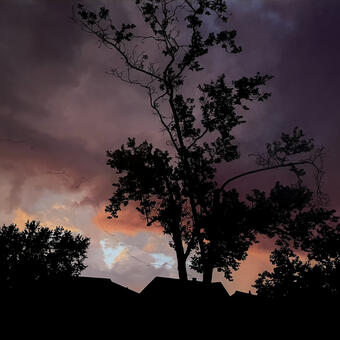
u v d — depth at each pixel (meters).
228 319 18.41
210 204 21.08
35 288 14.88
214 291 19.92
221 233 20.20
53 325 14.50
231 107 22.33
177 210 21.55
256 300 20.59
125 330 17.03
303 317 17.72
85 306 16.39
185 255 20.50
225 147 22.14
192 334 17.44
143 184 22.11
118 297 19.16
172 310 18.58
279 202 20.56
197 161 21.56
